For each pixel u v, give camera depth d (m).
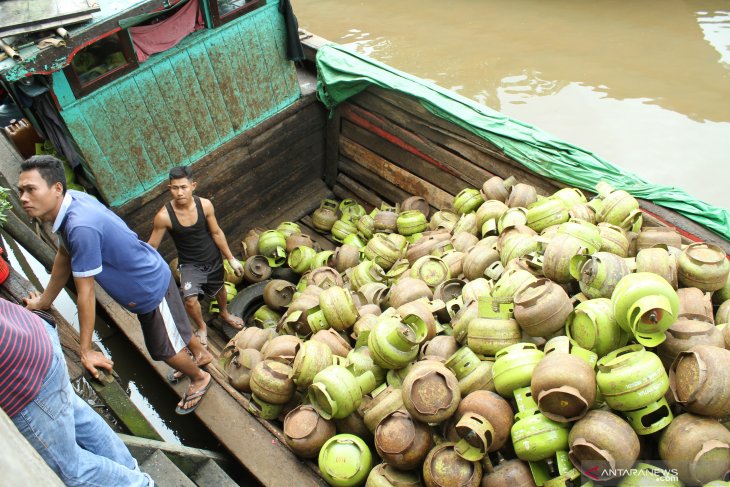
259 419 4.27
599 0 10.66
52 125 5.32
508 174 5.85
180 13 5.46
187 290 4.98
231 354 4.75
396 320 4.13
